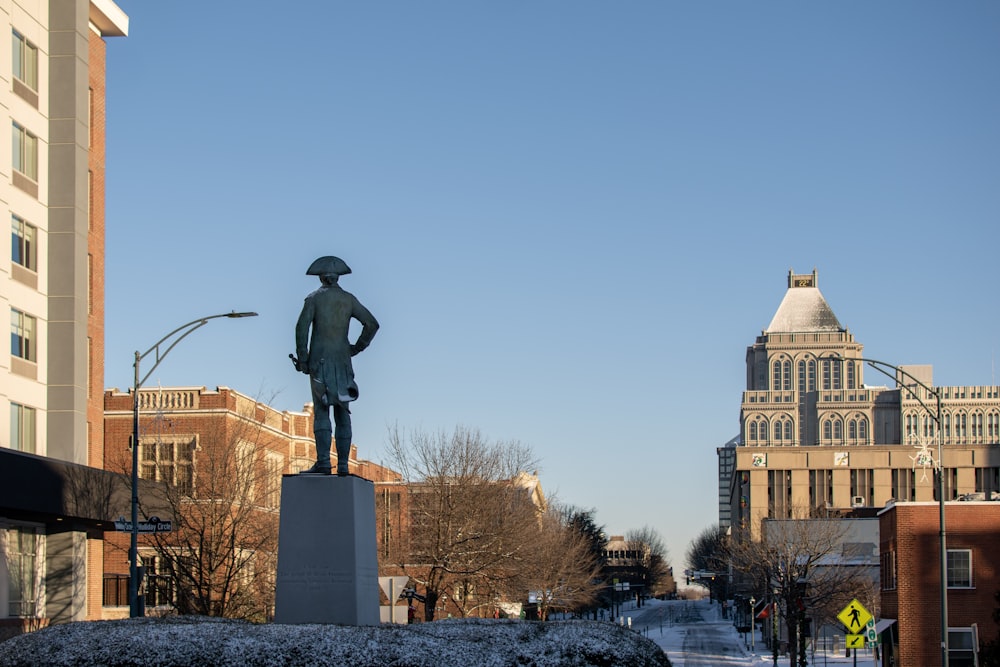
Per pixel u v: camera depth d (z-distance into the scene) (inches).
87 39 2009.1
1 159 1765.5
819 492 7175.2
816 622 3255.4
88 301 2076.8
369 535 877.2
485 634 750.5
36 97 1894.7
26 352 1833.2
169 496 1849.2
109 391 2369.6
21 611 1760.6
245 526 1891.0
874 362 1604.3
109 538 2266.2
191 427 2301.9
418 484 2352.4
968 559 2097.7
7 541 1729.8
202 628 709.3
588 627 778.2
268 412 2541.8
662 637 4894.2
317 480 843.4
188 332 1440.7
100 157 2123.5
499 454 2443.4
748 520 6245.1
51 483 1667.1
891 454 7121.1
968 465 7003.0
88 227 2065.7
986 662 1505.9
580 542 3287.4
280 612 829.8
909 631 2101.4
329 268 894.4
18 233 1823.3
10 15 1808.6
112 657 685.9
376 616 884.0
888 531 2269.9
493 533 2233.0
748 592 4173.2
